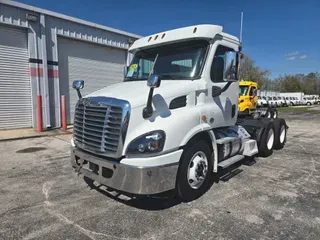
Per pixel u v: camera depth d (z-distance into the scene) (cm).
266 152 643
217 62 433
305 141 887
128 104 321
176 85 378
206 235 295
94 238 289
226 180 474
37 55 1075
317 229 309
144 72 465
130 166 311
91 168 359
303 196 405
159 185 320
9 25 997
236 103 495
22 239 287
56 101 1153
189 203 378
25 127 1095
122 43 1415
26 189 434
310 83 8769
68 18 1156
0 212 351
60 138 914
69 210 356
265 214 345
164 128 329
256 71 5294
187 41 430
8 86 1030
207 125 395
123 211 353
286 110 3322
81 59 1262
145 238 289
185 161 365
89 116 356
